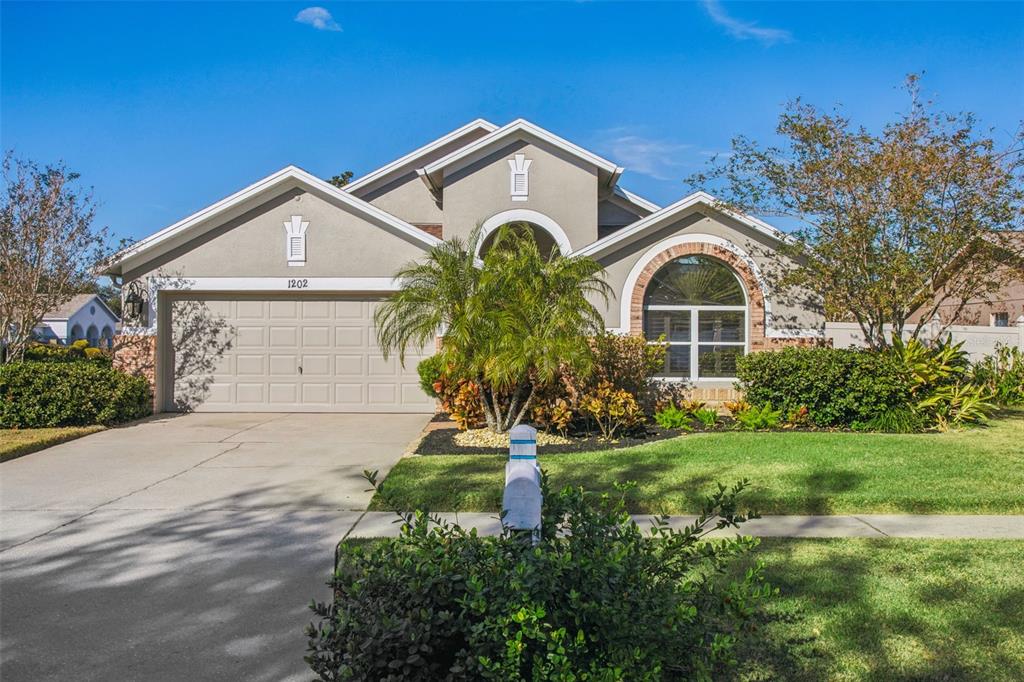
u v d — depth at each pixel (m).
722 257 15.23
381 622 3.62
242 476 9.91
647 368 13.75
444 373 12.81
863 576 6.00
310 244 15.77
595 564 3.96
